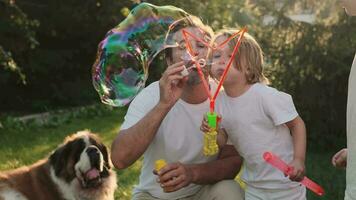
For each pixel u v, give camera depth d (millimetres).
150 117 3350
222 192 3662
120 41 3693
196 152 3658
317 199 5750
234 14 10617
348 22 8094
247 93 3568
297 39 8320
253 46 3590
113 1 16469
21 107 15312
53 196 4727
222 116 3643
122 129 3619
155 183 3756
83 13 16516
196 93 3564
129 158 3480
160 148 3686
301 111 8477
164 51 3631
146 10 3686
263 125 3555
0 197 4555
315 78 8312
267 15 8812
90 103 15789
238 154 3785
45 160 4875
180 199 3771
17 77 15297
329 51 8148
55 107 15398
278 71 8344
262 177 3598
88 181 4648
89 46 17047
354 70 2852
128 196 5957
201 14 11031
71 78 16703
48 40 16781
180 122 3629
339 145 8648
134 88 3693
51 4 16375
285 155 3564
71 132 11000
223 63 3537
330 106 8453
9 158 8367
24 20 13383
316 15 8367
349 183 2873
